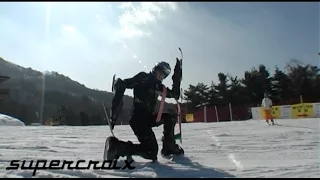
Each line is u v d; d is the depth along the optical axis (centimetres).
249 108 3372
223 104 5269
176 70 511
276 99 5019
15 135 1004
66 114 4466
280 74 5112
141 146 445
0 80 2378
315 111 2412
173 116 514
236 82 5319
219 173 392
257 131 1102
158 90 471
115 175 374
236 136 931
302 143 711
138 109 457
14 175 355
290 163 463
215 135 982
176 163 468
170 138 509
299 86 4919
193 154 570
